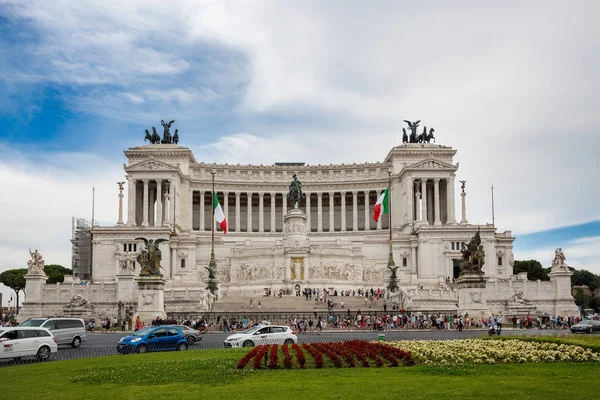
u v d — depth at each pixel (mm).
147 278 86500
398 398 30844
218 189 198750
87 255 187750
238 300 130000
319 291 142000
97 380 39000
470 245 89000
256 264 152250
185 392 33938
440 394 31719
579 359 44875
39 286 120062
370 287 152250
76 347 66875
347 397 31266
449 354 46312
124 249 164250
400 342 55344
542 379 36312
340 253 153500
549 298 128000
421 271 165500
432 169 186250
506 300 126750
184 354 54531
